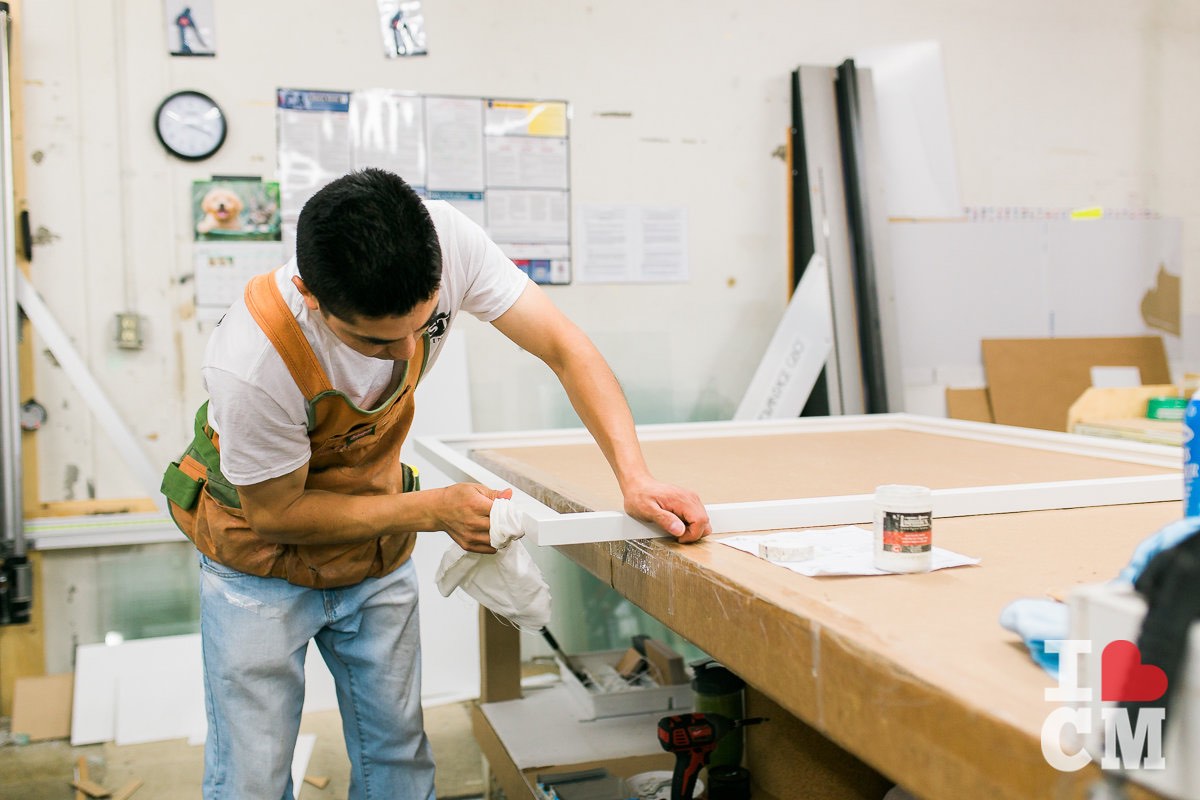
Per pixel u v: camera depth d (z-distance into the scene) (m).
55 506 2.98
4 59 2.81
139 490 3.06
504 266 1.48
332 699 2.98
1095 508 1.40
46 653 3.00
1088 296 3.87
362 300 1.04
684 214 3.50
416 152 3.25
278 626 1.53
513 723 2.19
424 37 3.23
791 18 3.57
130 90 3.01
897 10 3.67
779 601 0.92
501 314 1.47
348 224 1.03
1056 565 1.06
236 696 1.52
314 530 1.39
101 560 3.03
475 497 1.33
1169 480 1.46
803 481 1.62
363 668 1.67
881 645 0.78
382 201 1.05
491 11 3.29
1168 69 3.96
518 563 1.41
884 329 3.51
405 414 1.59
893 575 1.02
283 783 1.57
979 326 3.75
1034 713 0.64
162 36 3.03
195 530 1.55
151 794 2.46
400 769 1.71
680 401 3.53
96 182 3.00
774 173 3.59
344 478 1.53
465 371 3.30
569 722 2.20
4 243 2.83
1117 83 3.91
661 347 3.51
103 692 2.87
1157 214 3.97
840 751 1.58
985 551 1.13
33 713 2.85
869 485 1.56
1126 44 3.91
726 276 3.56
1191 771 0.56
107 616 3.04
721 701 1.80
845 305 3.52
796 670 0.88
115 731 2.81
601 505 1.42
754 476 1.68
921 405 3.70
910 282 3.69
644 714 2.24
